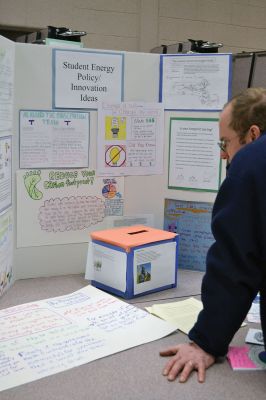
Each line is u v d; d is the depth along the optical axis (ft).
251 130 3.31
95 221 5.25
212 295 3.16
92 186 5.18
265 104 3.30
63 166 5.01
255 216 2.96
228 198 3.05
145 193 5.42
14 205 4.84
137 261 4.46
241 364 3.23
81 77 4.96
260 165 2.96
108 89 5.10
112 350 3.40
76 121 5.00
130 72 5.16
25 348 3.39
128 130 5.23
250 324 3.94
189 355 3.23
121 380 3.03
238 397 2.88
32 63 4.74
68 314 4.00
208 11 15.40
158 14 14.92
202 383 3.02
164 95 5.31
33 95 4.79
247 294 3.13
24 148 4.82
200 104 5.20
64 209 5.09
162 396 2.87
